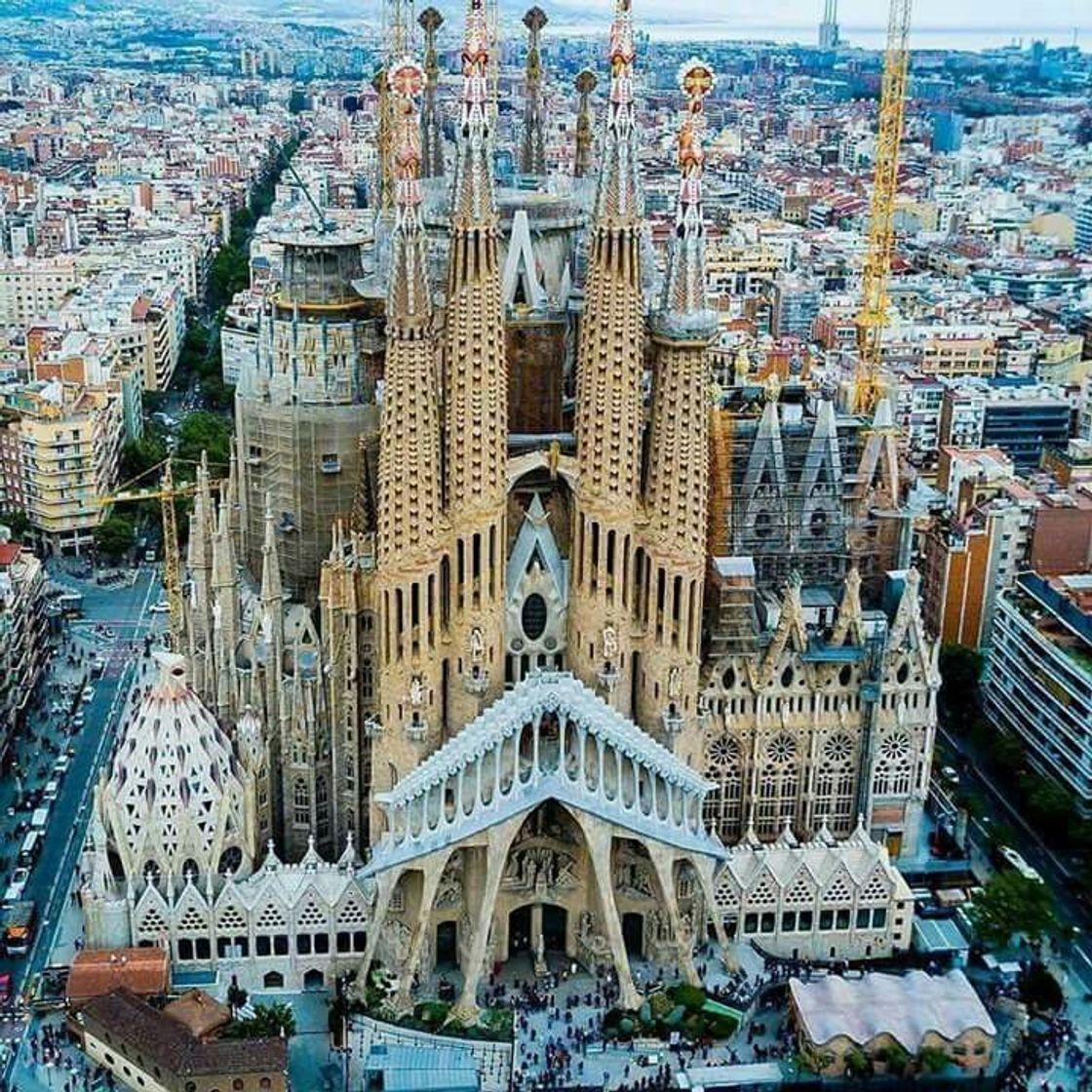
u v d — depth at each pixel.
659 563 153.00
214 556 168.50
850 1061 141.12
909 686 174.25
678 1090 139.50
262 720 170.75
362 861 165.12
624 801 150.62
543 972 156.00
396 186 143.25
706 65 142.38
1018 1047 147.25
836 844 163.12
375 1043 144.00
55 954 159.62
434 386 146.50
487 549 150.62
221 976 153.62
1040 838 191.12
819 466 188.62
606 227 143.50
